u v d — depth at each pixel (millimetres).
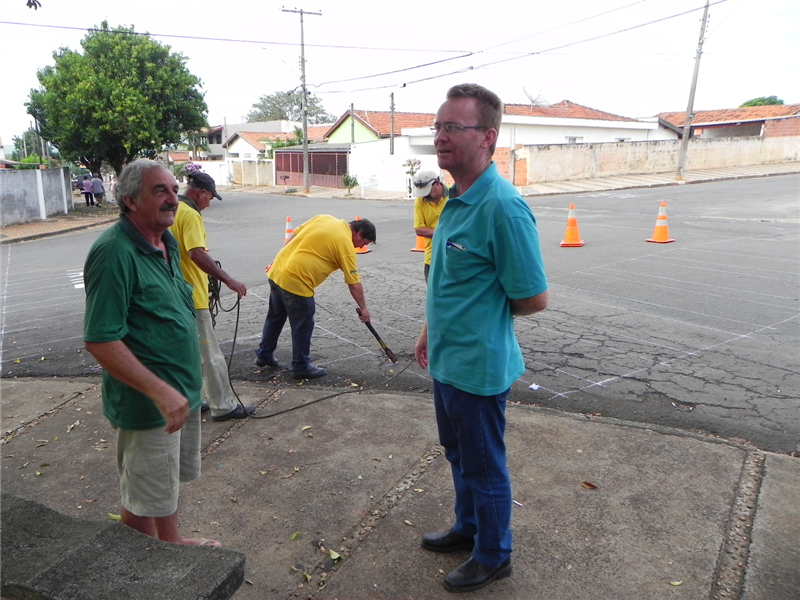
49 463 3963
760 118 40938
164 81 27906
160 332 2500
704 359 5328
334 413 4484
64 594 1879
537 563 2787
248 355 5957
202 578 1953
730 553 2785
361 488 3490
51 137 29562
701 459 3594
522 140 33625
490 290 2469
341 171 38344
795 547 2801
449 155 2457
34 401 5000
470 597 2604
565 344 5848
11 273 12094
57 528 2254
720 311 6750
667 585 2615
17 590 1929
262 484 3578
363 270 9961
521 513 3145
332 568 2842
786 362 5188
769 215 15156
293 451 3955
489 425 2545
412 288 8578
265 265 11203
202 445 4078
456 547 2904
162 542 2162
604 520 3066
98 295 2271
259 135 60469
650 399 4566
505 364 2514
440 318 2559
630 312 6844
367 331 6562
